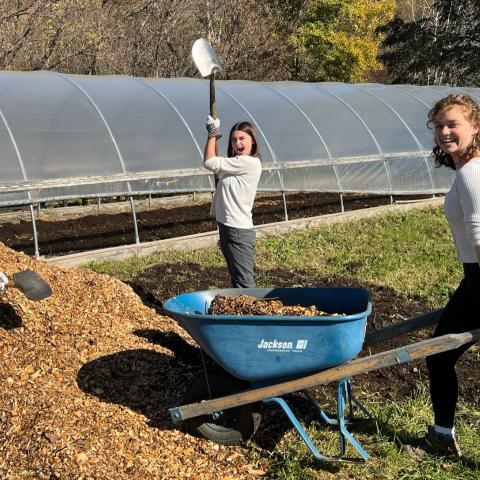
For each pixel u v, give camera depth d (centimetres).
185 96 1155
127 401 423
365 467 382
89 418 390
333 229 1080
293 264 867
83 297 529
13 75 1050
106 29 2006
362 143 1273
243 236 538
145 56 2152
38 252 828
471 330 368
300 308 389
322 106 1317
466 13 2933
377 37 3194
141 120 1040
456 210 353
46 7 1847
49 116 966
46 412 382
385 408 453
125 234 1036
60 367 432
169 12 2166
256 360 361
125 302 553
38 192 904
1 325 446
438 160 381
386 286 764
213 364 478
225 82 1314
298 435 418
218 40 2317
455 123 345
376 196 1444
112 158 960
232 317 348
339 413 366
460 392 493
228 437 397
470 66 2911
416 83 3272
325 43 2902
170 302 389
